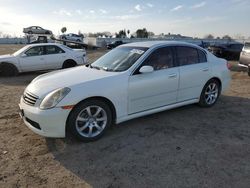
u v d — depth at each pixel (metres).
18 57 11.25
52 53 12.02
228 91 8.04
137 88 4.62
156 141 4.32
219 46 20.69
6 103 6.59
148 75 4.77
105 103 4.33
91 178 3.29
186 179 3.25
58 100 3.89
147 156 3.82
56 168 3.52
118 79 4.43
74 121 4.04
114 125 4.95
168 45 5.27
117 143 4.24
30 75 11.70
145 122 5.14
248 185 3.14
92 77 4.39
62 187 3.11
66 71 4.98
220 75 6.13
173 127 4.91
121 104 4.48
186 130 4.78
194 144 4.21
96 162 3.66
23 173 3.39
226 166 3.55
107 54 5.61
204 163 3.62
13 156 3.82
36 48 11.68
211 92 6.11
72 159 3.75
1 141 4.30
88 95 4.08
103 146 4.14
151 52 4.95
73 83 4.14
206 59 5.93
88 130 4.26
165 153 3.91
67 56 12.36
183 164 3.60
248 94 7.64
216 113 5.75
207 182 3.19
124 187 3.10
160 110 5.13
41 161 3.69
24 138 4.42
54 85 4.15
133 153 3.91
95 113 4.27
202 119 5.36
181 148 4.07
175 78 5.19
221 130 4.80
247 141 4.35
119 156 3.83
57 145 4.16
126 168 3.50
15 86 8.94
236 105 6.41
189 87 5.53
